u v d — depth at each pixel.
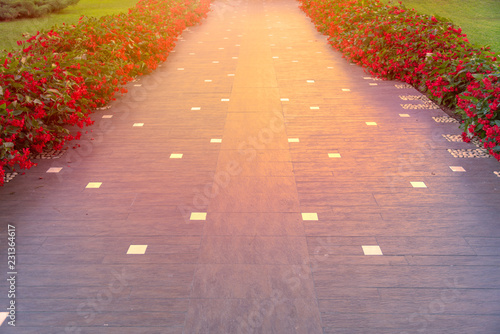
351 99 5.11
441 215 2.79
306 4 11.85
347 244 2.52
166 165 3.52
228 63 6.91
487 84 3.74
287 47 8.02
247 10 13.28
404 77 5.71
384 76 5.93
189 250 2.48
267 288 2.18
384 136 4.04
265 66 6.68
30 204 2.96
